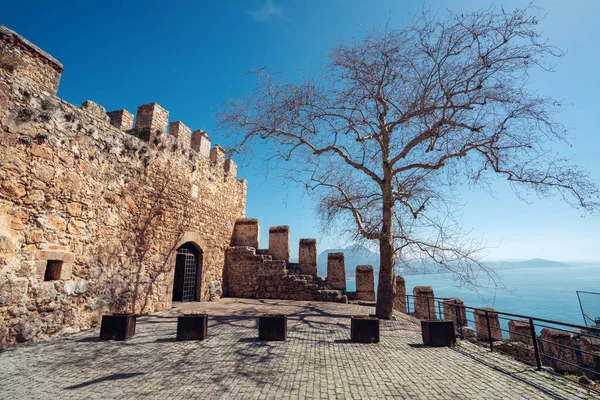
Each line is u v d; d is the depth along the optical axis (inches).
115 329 233.5
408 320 379.9
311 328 288.5
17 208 218.2
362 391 145.0
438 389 149.3
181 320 235.9
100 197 292.0
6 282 208.2
